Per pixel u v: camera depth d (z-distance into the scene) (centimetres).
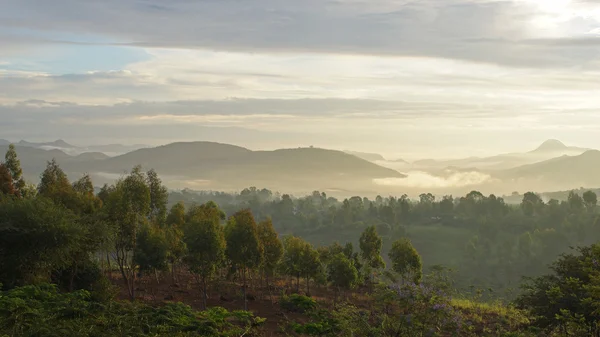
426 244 15175
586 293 2062
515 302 2602
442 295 1830
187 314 2141
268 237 3628
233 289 3744
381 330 1773
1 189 3694
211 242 2859
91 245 2866
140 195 3108
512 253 13800
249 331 2252
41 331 1617
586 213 15975
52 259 2538
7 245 2469
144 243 3147
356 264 4359
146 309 2095
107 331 1756
